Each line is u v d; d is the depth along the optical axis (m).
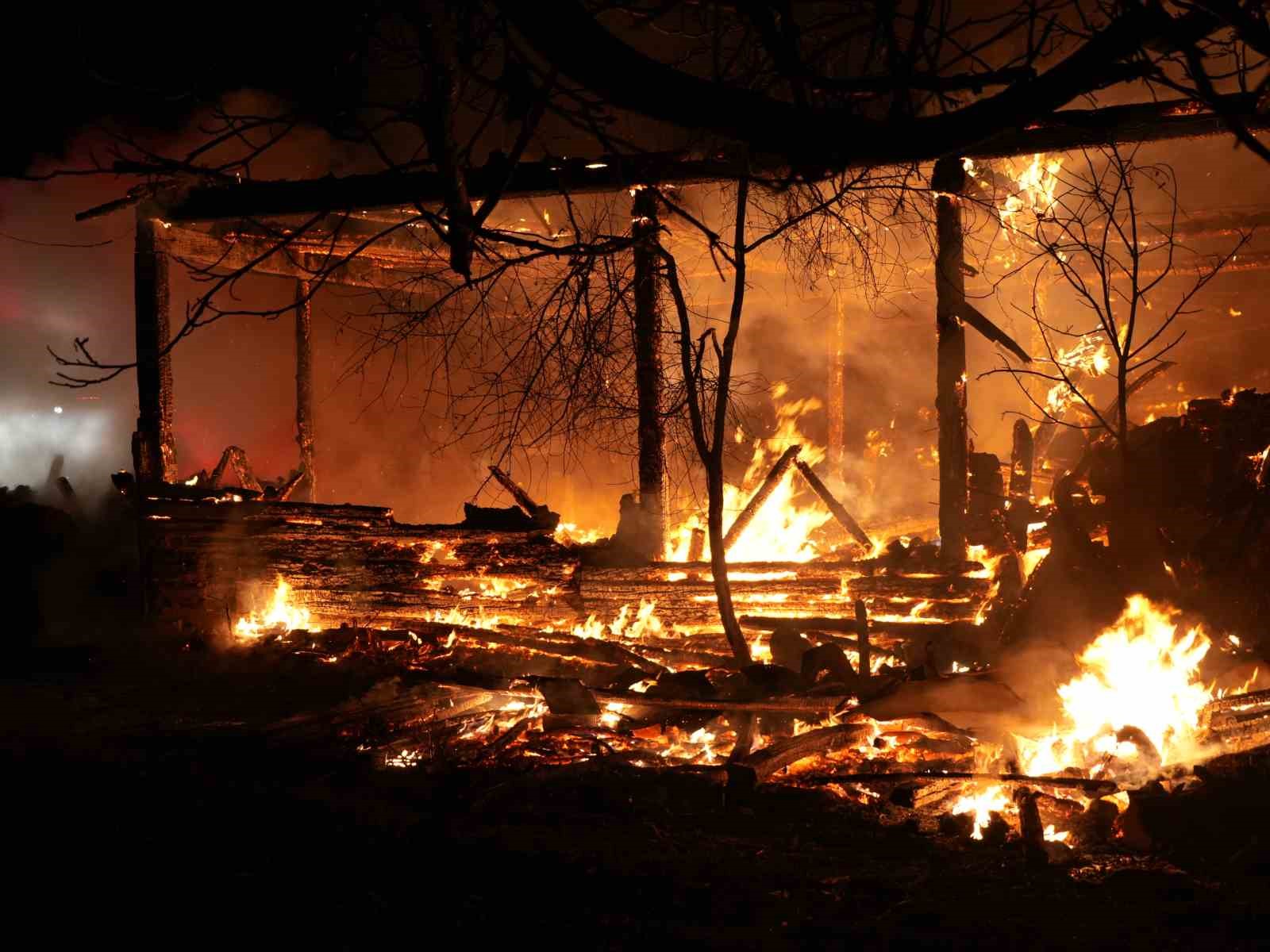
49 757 7.46
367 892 5.05
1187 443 9.90
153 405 12.01
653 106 3.82
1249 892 4.80
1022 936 4.43
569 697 8.16
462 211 4.58
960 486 9.99
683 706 7.93
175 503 11.62
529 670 9.77
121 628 11.98
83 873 5.30
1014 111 3.86
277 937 4.55
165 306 12.07
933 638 9.12
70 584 13.40
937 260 9.91
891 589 9.87
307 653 10.46
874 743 7.44
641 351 10.58
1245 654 7.88
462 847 5.65
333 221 12.90
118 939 4.55
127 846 5.69
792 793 6.55
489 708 8.67
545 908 4.86
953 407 9.97
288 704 8.87
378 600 11.24
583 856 5.50
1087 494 10.76
